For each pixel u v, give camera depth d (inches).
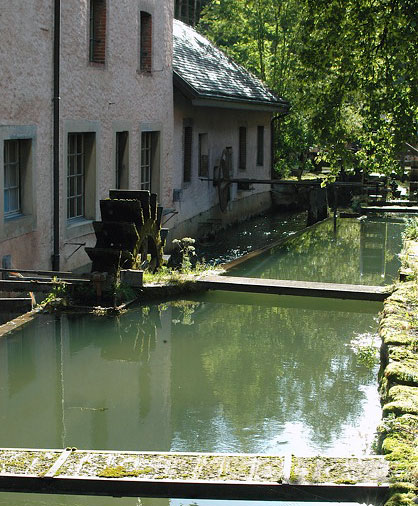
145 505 194.4
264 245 730.2
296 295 442.3
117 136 574.2
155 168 644.1
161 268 505.7
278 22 1063.0
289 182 829.2
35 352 342.3
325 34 486.3
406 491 182.7
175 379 309.7
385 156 539.5
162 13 631.2
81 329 381.1
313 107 514.0
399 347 287.1
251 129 930.1
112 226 455.2
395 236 732.7
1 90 403.2
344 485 186.9
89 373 315.9
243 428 257.8
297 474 192.9
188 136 728.3
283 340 365.7
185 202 714.8
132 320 398.0
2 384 301.7
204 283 452.8
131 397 288.2
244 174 908.0
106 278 415.8
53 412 272.4
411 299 366.3
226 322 397.4
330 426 258.7
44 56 448.1
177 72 662.5
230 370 321.7
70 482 192.1
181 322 396.8
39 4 438.9
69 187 509.7
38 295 436.1
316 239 713.6
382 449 215.2
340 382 305.6
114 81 545.3
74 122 489.7
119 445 242.5
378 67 496.1
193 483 189.9
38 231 452.1
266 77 1091.9
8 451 208.1
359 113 518.6
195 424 261.3
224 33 1115.3
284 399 287.0
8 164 430.9
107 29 528.7
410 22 463.8
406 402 235.5
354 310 423.2
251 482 188.9
